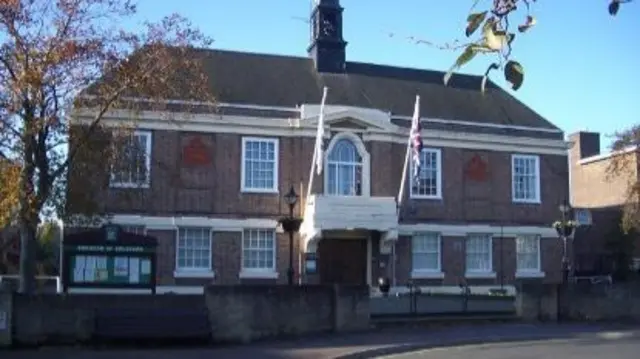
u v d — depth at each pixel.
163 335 21.75
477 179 42.44
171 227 36.75
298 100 40.53
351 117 39.12
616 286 30.19
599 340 23.92
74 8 23.70
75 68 23.17
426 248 41.00
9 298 21.14
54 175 23.92
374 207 37.94
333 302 25.03
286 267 38.19
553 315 29.25
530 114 45.50
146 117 36.47
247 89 40.06
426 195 41.25
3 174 22.25
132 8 26.53
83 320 21.73
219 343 22.67
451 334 24.66
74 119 24.22
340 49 43.59
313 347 21.56
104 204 35.25
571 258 44.44
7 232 29.52
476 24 3.88
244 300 23.27
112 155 25.66
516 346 22.22
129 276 25.80
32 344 21.25
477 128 42.62
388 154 39.97
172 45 25.00
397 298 34.38
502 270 42.25
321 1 43.50
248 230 37.97
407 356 20.19
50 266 38.56
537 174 43.81
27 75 21.94
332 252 39.00
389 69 45.16
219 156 37.88
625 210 39.34
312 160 38.84
